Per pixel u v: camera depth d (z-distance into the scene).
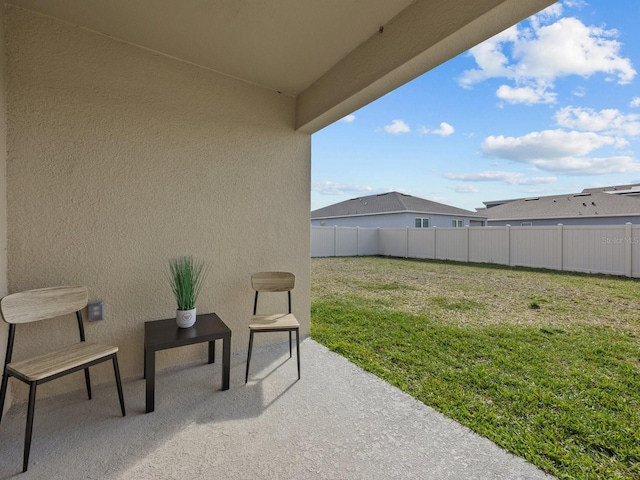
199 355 2.54
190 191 2.44
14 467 1.33
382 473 1.33
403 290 5.41
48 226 1.90
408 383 2.14
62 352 1.64
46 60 1.88
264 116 2.81
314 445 1.51
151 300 2.29
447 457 1.42
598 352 2.65
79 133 1.99
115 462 1.37
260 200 2.81
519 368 2.34
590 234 6.98
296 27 1.99
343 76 2.34
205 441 1.53
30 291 1.67
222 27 2.00
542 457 1.41
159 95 2.29
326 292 5.27
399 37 1.86
